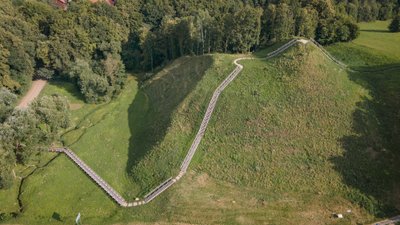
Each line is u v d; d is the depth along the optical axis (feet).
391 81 266.98
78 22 372.99
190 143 242.58
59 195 222.48
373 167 213.46
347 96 250.37
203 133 247.09
